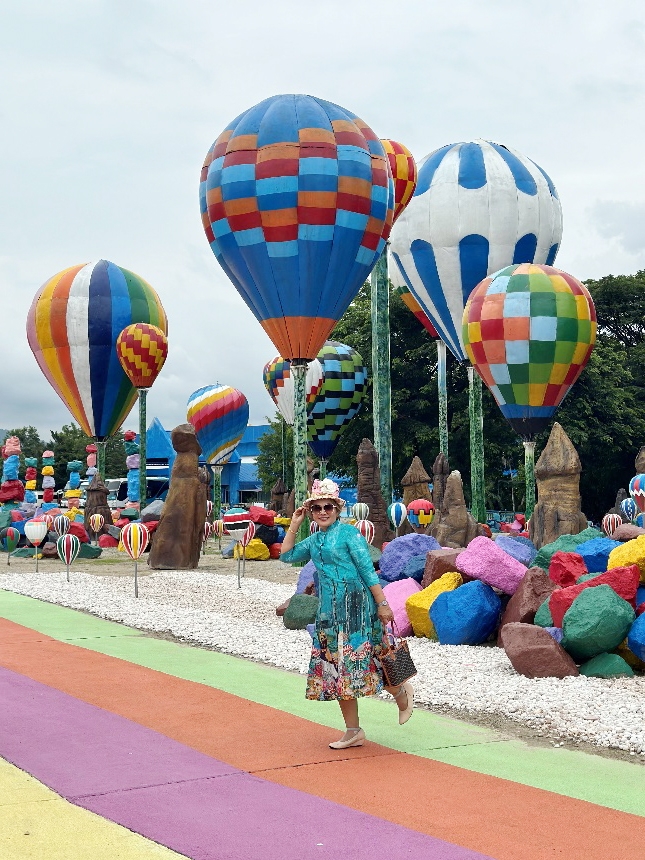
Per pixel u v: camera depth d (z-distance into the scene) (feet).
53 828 17.16
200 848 16.34
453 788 19.75
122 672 32.45
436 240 106.11
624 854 16.21
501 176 105.29
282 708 27.09
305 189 72.13
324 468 146.41
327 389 140.15
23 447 293.43
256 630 42.01
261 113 74.69
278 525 98.17
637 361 164.25
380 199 75.66
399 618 40.01
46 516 93.66
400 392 147.54
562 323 82.28
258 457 235.61
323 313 76.69
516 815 18.11
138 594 57.88
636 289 169.78
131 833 16.97
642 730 24.62
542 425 86.17
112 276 123.44
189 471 78.54
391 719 26.03
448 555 42.39
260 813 18.11
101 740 23.41
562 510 70.03
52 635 41.22
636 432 149.59
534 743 23.76
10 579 67.56
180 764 21.33
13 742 23.18
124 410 126.41
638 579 33.71
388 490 92.12
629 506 79.87
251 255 74.54
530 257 106.93
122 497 225.76
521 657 31.48
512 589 38.22
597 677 31.40
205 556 91.71
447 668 32.94
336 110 75.87
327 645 22.66
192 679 31.30
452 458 149.28
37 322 123.13
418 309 115.75
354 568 22.70
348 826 17.44
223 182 74.43
